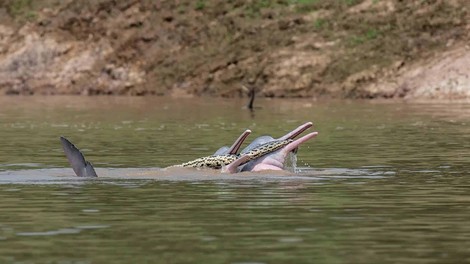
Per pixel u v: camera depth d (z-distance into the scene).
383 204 57.50
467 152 92.31
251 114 162.62
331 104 191.00
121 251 44.03
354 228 49.53
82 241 46.47
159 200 59.09
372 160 85.25
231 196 60.53
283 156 72.25
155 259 42.19
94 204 57.69
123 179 69.06
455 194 61.81
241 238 47.03
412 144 101.75
